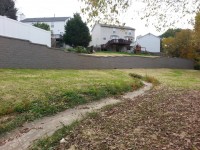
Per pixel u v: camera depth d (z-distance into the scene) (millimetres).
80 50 45469
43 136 7871
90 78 18109
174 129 8047
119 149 6797
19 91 11820
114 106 11523
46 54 23125
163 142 7094
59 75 18297
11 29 22016
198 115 9547
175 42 46188
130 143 7113
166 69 38094
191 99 13094
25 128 8547
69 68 25438
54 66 23922
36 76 16703
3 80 14188
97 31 66812
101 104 12047
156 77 25406
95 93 13227
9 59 20094
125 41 65062
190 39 44219
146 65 36844
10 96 10938
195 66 45219
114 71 26750
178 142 7051
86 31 59281
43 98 11031
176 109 10633
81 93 12859
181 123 8602
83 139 7535
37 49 22266
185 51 45594
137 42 75250
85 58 27250
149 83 20828
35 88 12656
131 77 22250
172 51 46656
